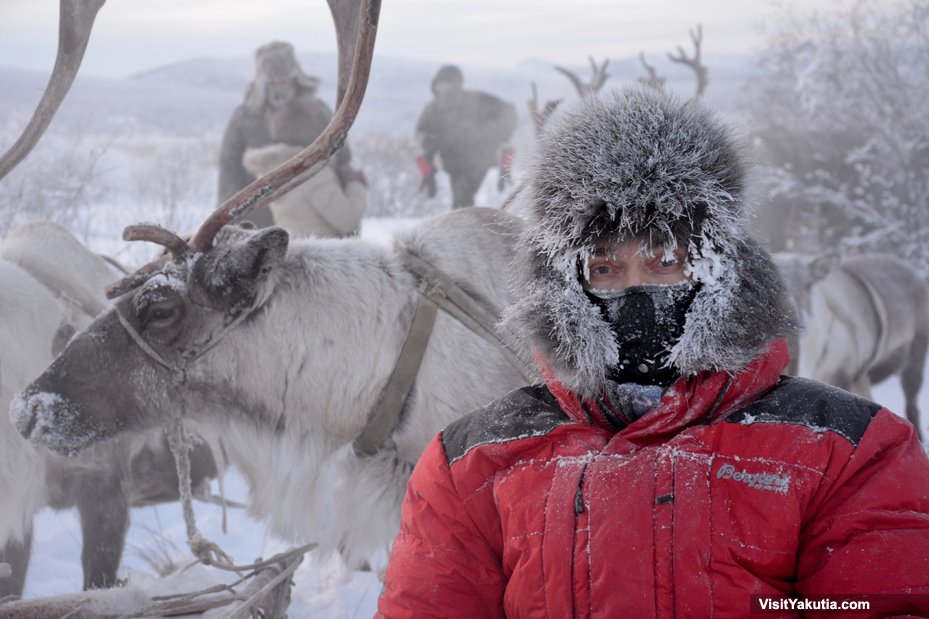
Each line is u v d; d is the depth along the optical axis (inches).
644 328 63.0
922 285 269.0
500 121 493.0
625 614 56.9
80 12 119.3
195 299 113.8
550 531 59.9
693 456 58.8
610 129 65.0
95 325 116.5
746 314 60.6
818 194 412.8
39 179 344.2
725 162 64.6
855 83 457.1
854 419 58.9
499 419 66.6
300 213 230.8
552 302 64.3
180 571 115.6
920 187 412.5
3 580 130.7
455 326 115.9
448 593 64.3
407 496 69.1
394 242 123.3
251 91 265.4
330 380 115.5
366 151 669.3
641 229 62.2
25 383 127.8
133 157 756.6
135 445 140.4
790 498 56.8
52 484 133.6
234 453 120.8
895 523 54.9
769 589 55.8
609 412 64.9
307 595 140.1
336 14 120.9
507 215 119.7
